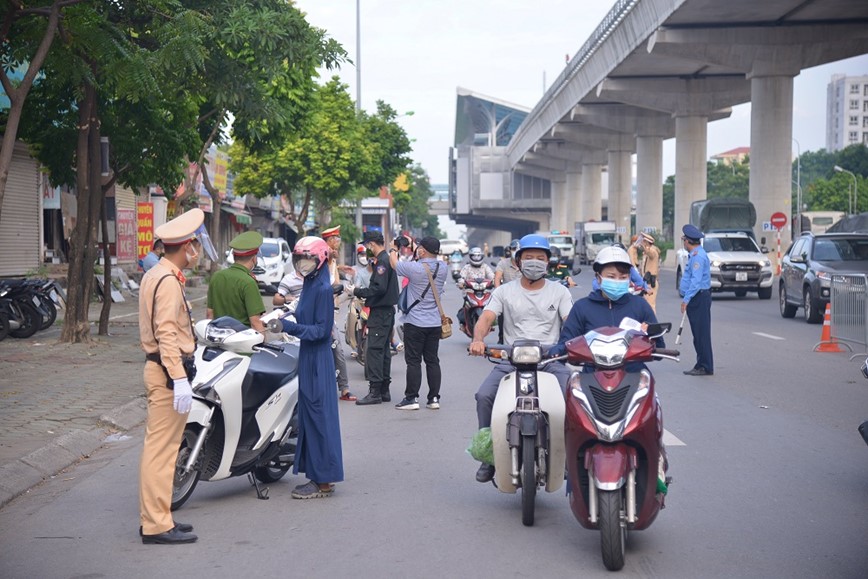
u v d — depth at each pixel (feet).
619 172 266.57
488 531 20.77
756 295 105.60
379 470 26.63
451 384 43.06
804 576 17.61
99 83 52.54
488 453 22.02
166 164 61.57
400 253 49.88
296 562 18.80
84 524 21.76
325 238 38.83
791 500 22.85
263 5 53.47
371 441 30.58
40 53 38.93
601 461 17.75
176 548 19.85
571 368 23.54
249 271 26.76
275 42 52.13
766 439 29.86
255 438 23.54
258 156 83.56
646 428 17.94
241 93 55.98
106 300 60.39
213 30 50.65
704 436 30.35
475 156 415.64
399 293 38.24
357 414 35.55
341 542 20.11
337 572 18.15
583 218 307.37
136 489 25.03
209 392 22.02
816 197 372.17
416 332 36.06
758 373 44.62
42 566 18.75
